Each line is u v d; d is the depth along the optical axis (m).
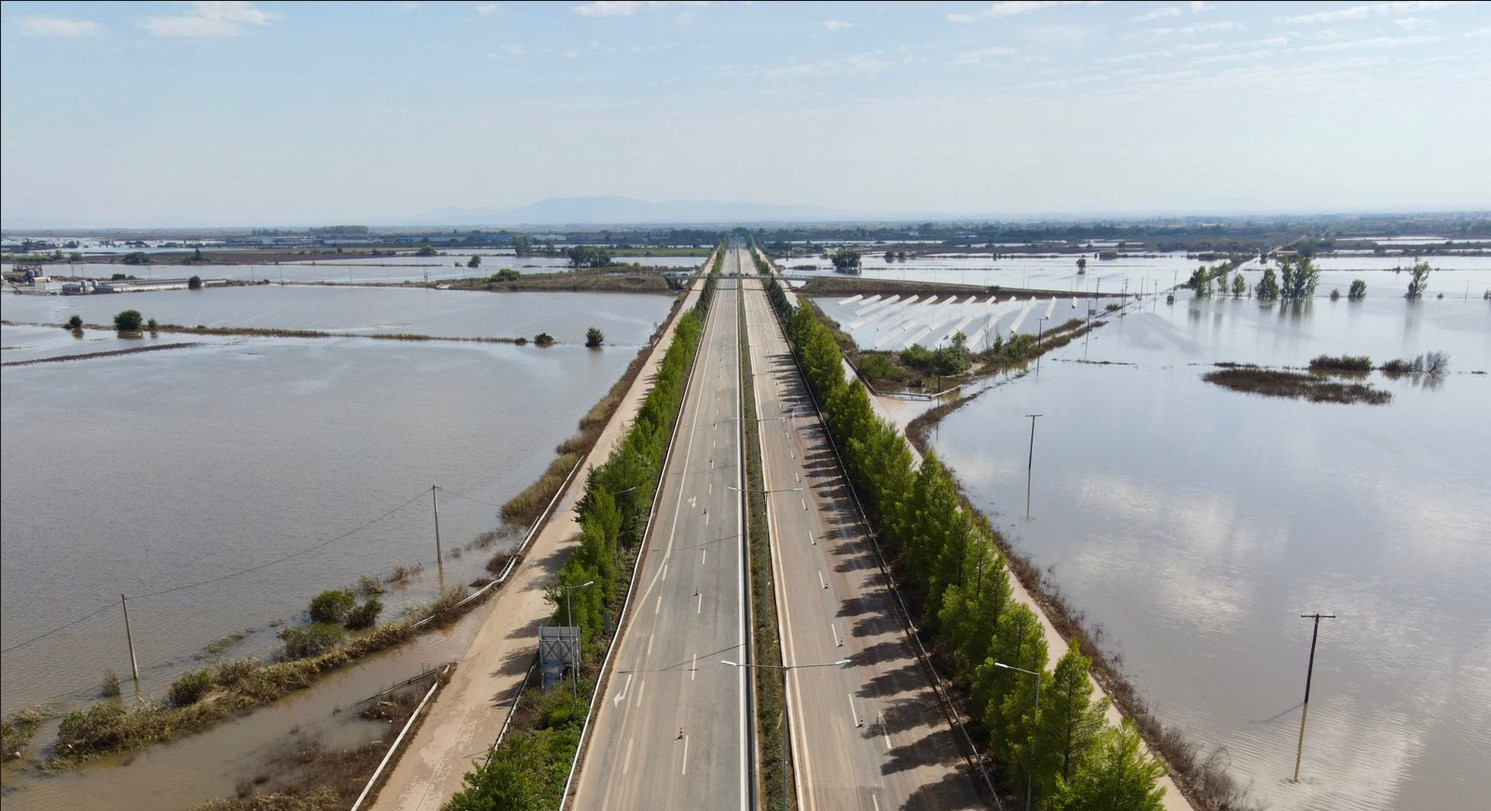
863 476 111.75
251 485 124.31
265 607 88.81
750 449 136.50
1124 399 178.25
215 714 70.44
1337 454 137.75
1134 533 106.06
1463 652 79.06
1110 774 48.41
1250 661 77.56
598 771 61.69
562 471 126.81
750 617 82.50
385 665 78.19
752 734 65.00
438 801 59.66
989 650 64.06
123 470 130.88
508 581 93.56
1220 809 58.03
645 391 180.88
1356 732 67.69
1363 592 90.44
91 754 65.81
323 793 59.69
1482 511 112.44
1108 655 77.88
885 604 85.81
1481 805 59.66
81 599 90.25
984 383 194.75
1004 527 107.81
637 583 91.44
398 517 112.38
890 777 60.75
